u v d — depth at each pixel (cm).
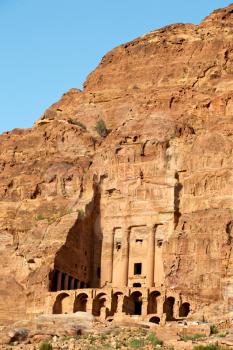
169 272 11900
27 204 13712
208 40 14962
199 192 12494
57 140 14288
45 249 12612
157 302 11619
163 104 13962
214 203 12300
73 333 9562
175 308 11462
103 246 13075
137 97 14612
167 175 12794
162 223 12656
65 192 13550
